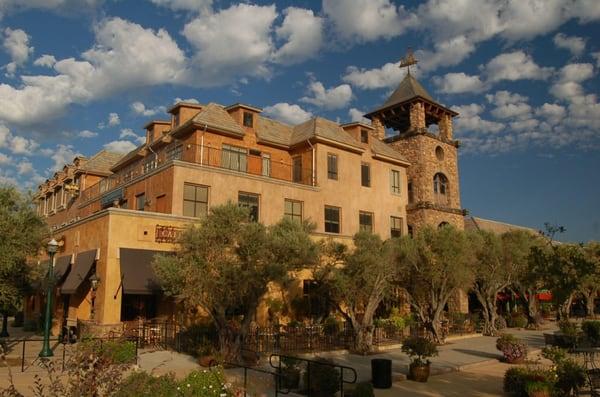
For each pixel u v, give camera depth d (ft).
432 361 65.87
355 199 111.96
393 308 107.04
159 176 87.86
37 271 68.80
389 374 49.65
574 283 44.37
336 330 80.69
